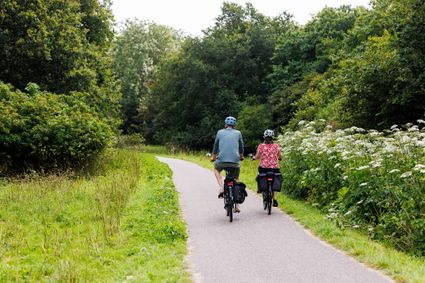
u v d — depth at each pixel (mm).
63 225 9633
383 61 20984
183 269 6211
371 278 5629
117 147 32938
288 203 11227
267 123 40281
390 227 7691
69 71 24953
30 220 10109
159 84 53938
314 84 34125
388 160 8516
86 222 9766
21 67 23891
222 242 7715
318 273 5875
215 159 10367
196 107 48500
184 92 49656
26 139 18203
